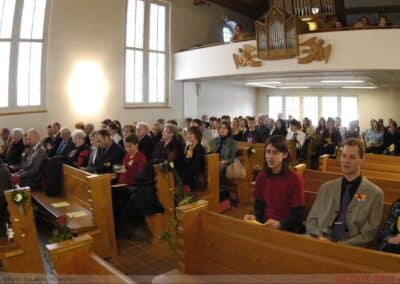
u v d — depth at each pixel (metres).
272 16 8.48
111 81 9.88
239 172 5.48
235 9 13.22
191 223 2.27
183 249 2.24
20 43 8.27
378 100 13.45
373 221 2.28
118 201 4.43
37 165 4.86
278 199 2.62
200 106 12.60
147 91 11.02
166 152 4.67
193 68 10.78
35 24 8.48
